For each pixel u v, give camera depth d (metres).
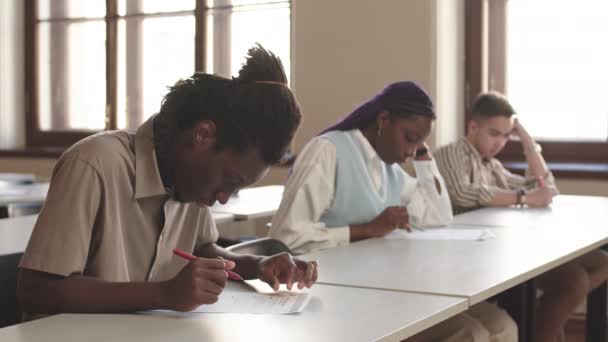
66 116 6.00
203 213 1.89
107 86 5.80
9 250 2.51
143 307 1.46
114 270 1.55
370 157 2.65
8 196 3.98
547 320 3.18
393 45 4.59
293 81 4.86
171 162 1.54
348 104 4.71
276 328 1.42
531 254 2.30
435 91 4.52
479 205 3.70
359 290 1.76
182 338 1.33
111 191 1.54
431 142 4.50
